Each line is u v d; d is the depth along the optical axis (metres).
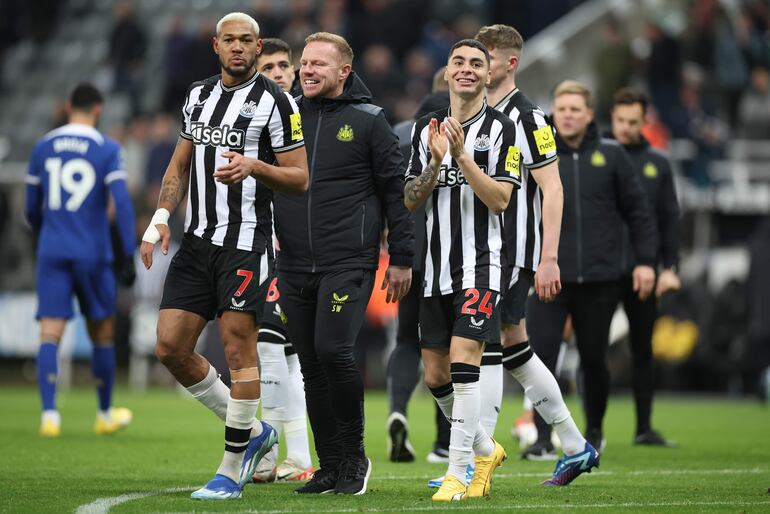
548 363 26.48
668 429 37.22
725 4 69.06
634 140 31.28
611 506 18.52
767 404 50.72
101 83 73.31
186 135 19.61
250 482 22.00
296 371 23.11
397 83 58.09
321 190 19.95
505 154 19.28
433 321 19.78
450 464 19.20
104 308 32.12
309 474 22.83
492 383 20.55
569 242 26.72
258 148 19.33
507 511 17.66
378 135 20.05
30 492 19.95
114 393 53.06
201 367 20.19
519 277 20.94
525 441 30.19
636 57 60.66
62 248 31.61
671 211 31.33
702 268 54.03
